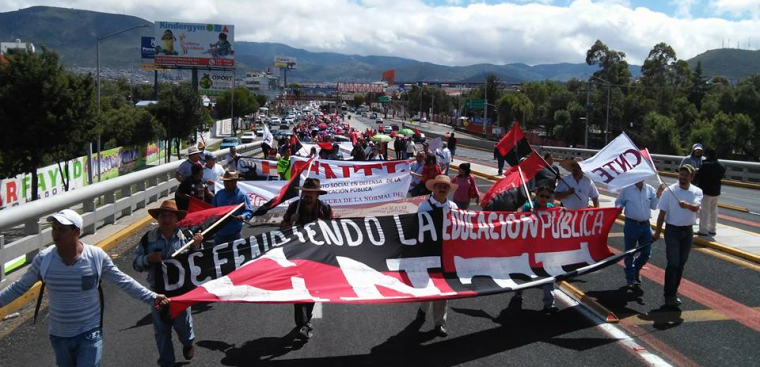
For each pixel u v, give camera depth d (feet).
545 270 26.27
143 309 26.81
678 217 26.99
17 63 96.73
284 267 21.77
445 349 22.40
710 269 34.30
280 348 22.36
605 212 27.55
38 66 96.84
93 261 15.69
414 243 24.03
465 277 24.34
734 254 37.76
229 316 26.09
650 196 30.01
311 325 24.18
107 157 141.49
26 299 27.27
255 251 21.77
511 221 25.86
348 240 23.21
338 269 22.47
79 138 102.53
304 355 21.70
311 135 147.13
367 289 22.31
